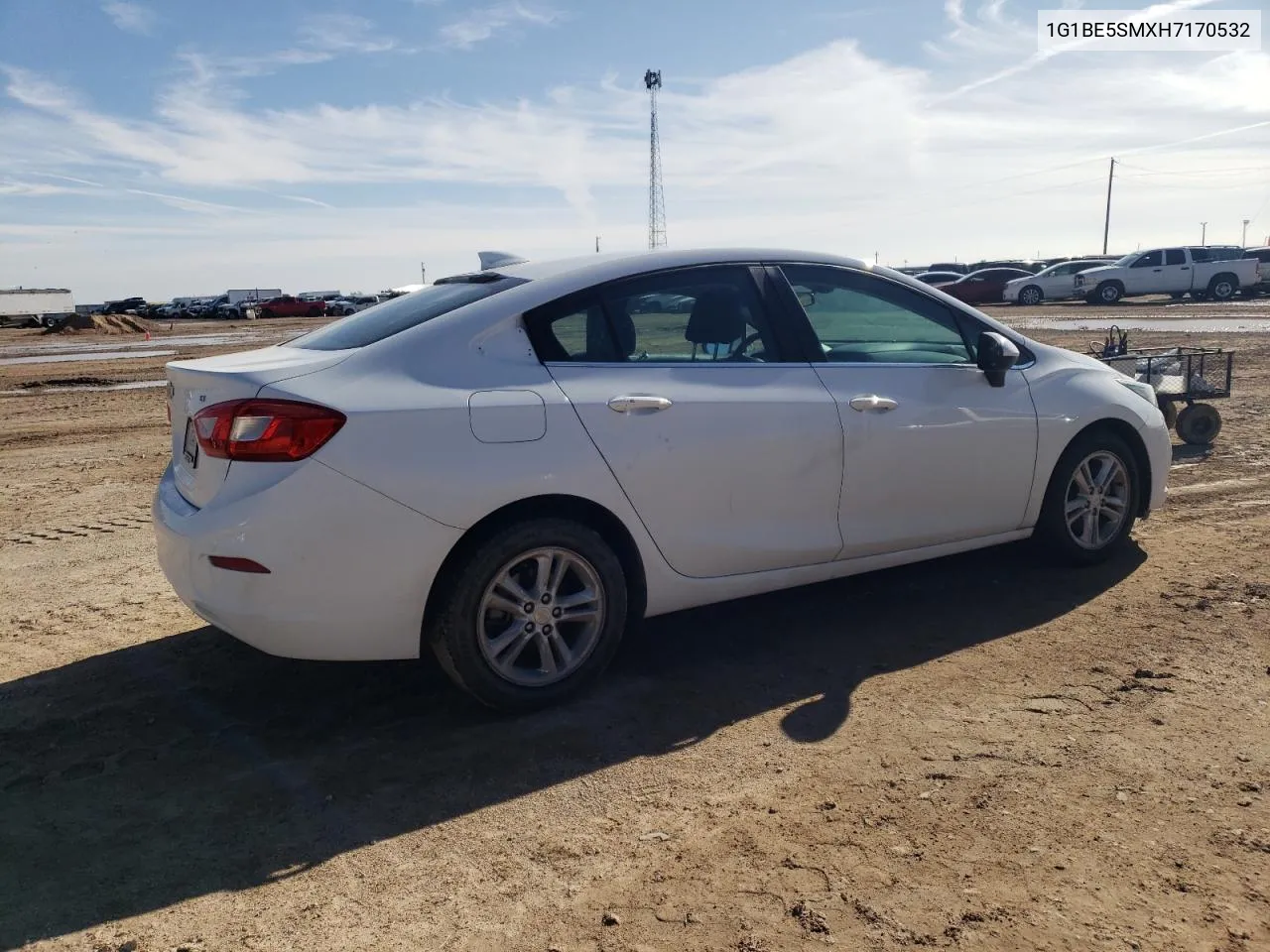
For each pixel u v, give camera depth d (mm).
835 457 4203
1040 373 4926
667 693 3896
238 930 2549
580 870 2760
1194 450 8117
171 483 3951
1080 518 5102
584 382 3754
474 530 3559
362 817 3080
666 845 2861
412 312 3916
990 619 4539
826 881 2656
